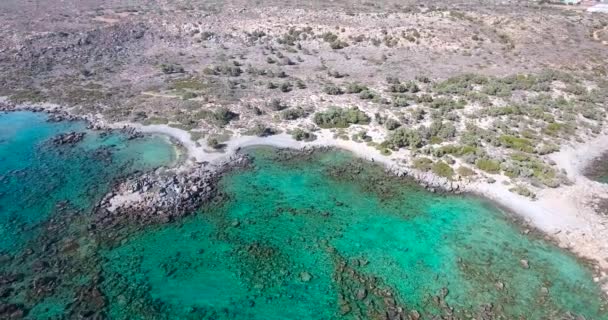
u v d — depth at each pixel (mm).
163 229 48719
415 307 39812
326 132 68875
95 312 38688
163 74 90500
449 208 52812
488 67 92500
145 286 41500
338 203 53938
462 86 82938
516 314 39156
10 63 92062
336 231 49250
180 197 53062
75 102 78375
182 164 60594
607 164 60500
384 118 71250
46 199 53125
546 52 98250
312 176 59188
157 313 38875
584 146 64562
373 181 57969
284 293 41188
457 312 39344
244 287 41781
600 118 71938
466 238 48094
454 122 70812
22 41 98188
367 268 44094
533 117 72188
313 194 55594
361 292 41250
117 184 56062
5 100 78938
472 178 57219
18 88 83312
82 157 62406
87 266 43469
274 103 75500
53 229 48156
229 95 80188
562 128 68438
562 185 55719
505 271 43688
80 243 46312
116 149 64562
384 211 52531
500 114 72812
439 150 62125
